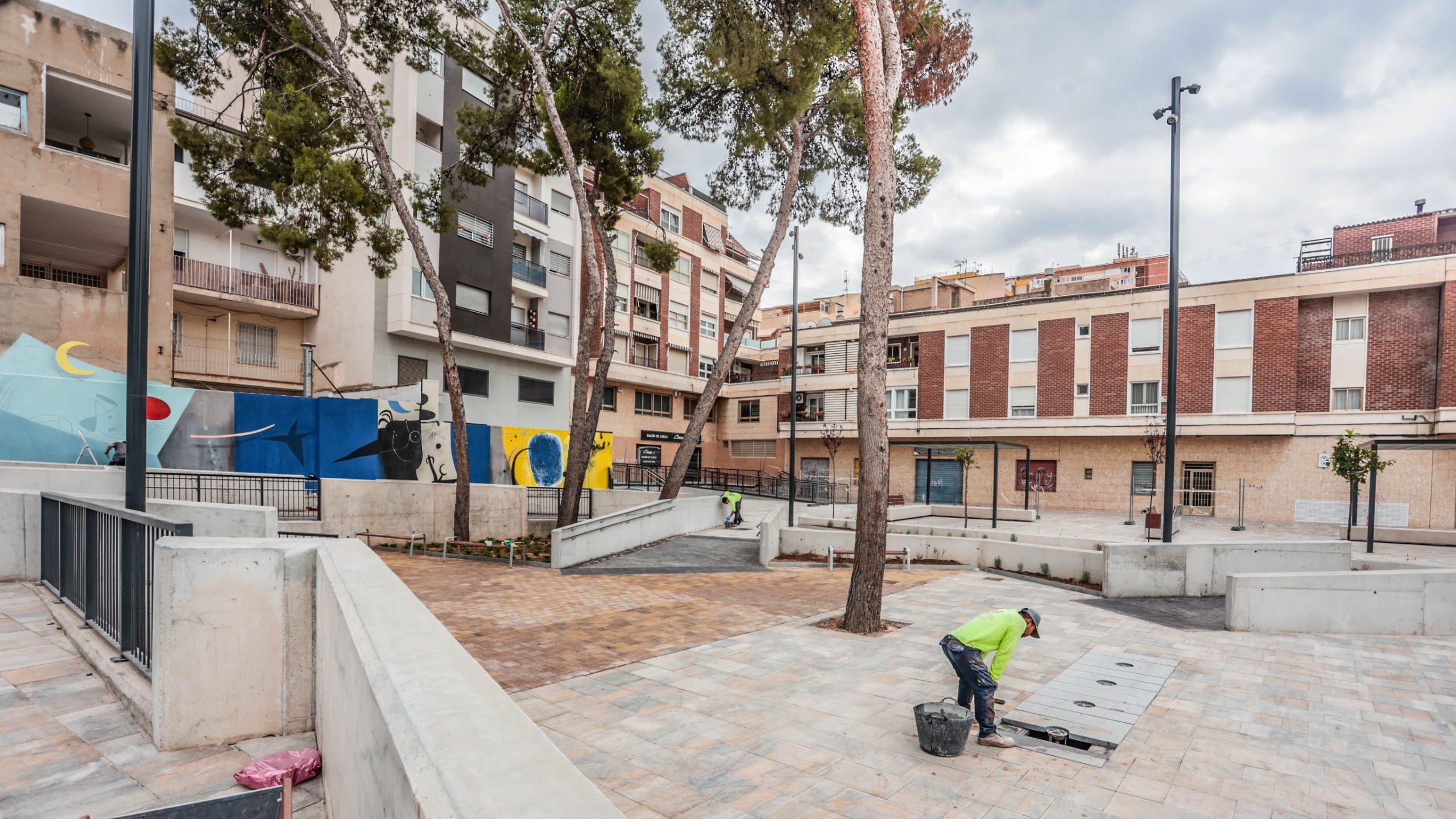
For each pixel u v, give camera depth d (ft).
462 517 54.80
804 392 137.18
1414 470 84.17
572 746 17.16
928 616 33.04
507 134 62.23
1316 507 89.04
